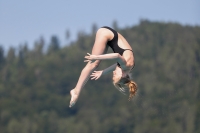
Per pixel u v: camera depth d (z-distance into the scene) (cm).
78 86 3083
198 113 17450
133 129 19525
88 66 3086
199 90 19275
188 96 19000
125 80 3073
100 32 3070
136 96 3141
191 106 18050
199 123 17162
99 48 3036
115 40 3055
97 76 3148
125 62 2955
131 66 3005
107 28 3089
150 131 18238
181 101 18775
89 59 2858
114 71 3038
